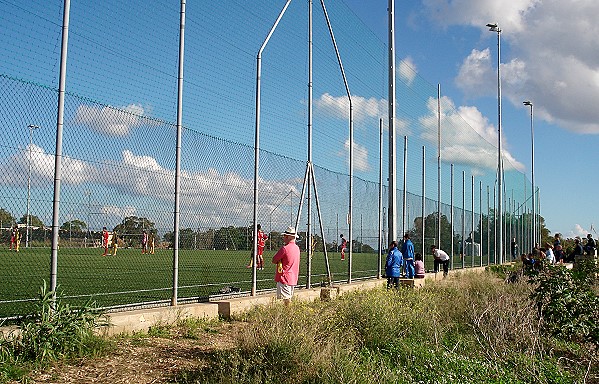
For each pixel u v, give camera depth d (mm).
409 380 6871
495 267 30156
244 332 7688
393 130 21016
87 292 11422
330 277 15672
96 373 6688
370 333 8828
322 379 6531
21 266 8117
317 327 8102
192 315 10023
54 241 8016
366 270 19469
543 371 8055
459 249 29891
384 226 21281
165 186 9984
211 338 8914
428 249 25625
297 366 6730
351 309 9445
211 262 11469
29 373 6473
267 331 7309
